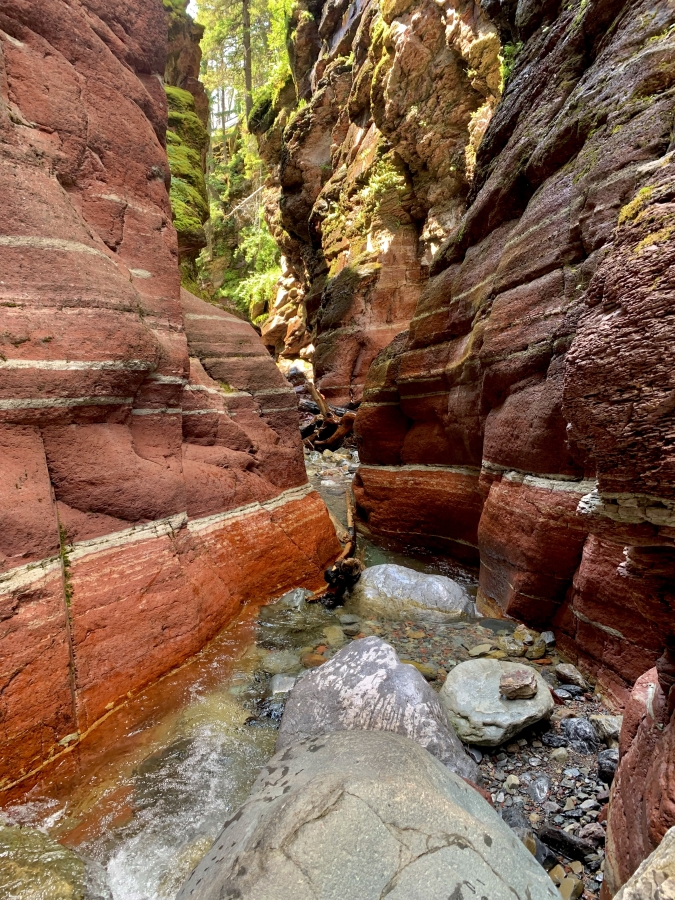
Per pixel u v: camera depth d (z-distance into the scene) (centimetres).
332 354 1811
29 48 403
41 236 357
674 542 162
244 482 555
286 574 552
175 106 1198
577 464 399
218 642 426
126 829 245
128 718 324
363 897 156
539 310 447
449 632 454
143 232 486
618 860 177
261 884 162
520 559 444
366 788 192
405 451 778
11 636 280
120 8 513
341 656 350
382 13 1555
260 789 227
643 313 150
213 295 3206
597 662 362
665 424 146
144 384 445
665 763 156
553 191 462
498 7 814
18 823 245
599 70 454
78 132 427
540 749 296
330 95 2062
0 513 294
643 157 366
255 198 3162
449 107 1472
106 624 340
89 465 372
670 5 402
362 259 1791
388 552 721
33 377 338
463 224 686
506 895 162
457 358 631
